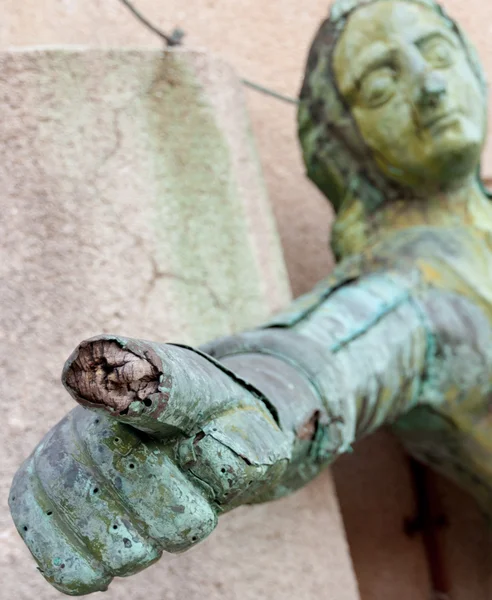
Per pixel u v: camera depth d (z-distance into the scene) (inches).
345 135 53.4
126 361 35.4
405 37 51.7
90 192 51.0
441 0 75.5
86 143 51.6
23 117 51.1
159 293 50.6
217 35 67.8
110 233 50.7
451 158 50.8
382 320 46.9
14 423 47.4
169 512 37.0
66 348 48.7
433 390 48.3
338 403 42.9
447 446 49.9
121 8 65.0
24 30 62.6
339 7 54.2
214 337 50.8
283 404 40.9
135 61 53.1
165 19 66.5
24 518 37.5
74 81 52.1
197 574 47.1
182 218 52.0
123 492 37.1
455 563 57.4
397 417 47.9
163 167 52.4
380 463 59.1
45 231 49.9
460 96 51.3
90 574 37.0
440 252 50.3
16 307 48.8
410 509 58.4
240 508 48.3
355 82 52.4
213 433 37.4
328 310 46.4
